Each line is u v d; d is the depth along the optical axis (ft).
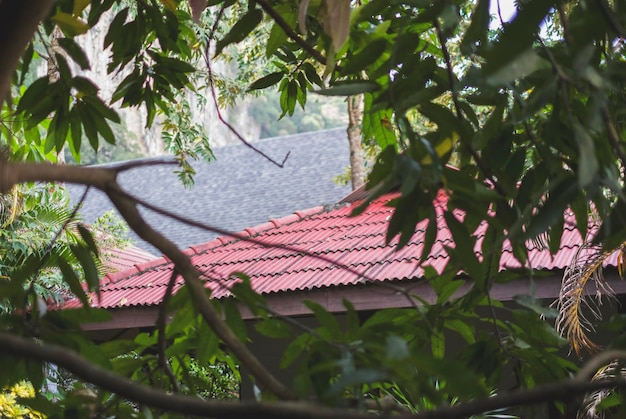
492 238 5.92
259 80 9.71
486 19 4.75
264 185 57.06
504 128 5.62
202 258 27.40
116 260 35.99
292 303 21.98
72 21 6.54
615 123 5.71
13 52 4.24
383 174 5.05
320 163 58.34
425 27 7.56
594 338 22.38
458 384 3.19
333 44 5.47
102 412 5.40
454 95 5.30
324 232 26.86
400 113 5.16
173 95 9.71
